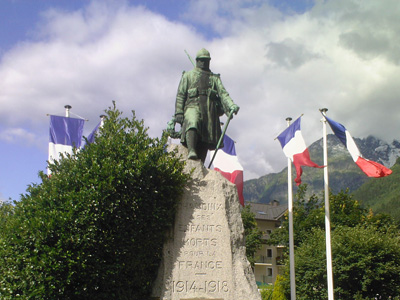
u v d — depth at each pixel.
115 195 8.62
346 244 22.41
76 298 8.20
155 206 8.81
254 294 8.67
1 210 12.10
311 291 22.98
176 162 9.33
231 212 9.25
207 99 10.09
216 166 15.81
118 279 8.45
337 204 32.84
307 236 28.66
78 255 8.11
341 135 15.79
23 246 8.36
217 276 8.66
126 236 8.59
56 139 16.66
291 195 16.44
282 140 16.80
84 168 9.15
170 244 8.82
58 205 8.77
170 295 8.41
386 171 14.45
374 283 22.03
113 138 9.55
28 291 7.98
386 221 31.50
